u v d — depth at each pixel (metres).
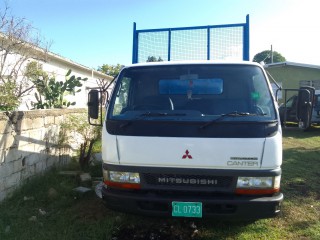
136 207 3.67
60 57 13.18
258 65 4.21
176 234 4.22
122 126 3.71
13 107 5.96
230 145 3.51
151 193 3.66
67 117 7.42
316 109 15.20
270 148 3.50
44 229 4.20
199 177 3.58
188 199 3.53
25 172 5.54
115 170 3.71
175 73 4.23
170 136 3.60
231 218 3.56
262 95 3.92
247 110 3.87
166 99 4.14
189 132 3.59
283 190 5.95
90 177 6.14
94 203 5.14
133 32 6.43
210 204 3.53
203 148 3.53
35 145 5.91
